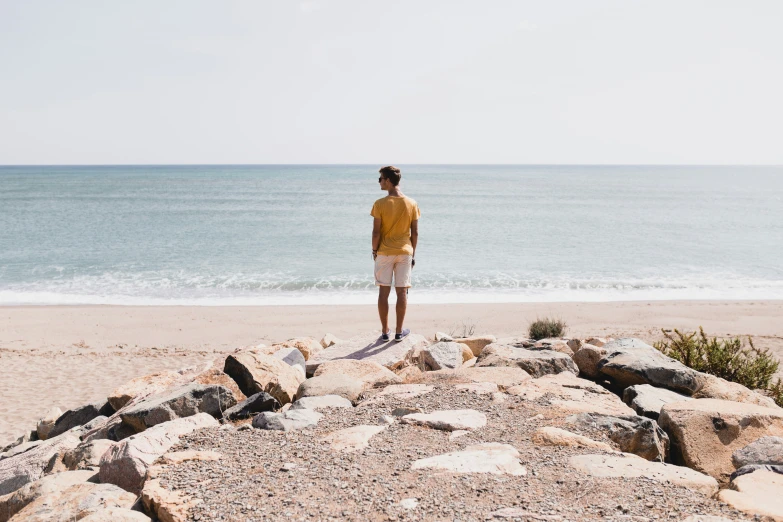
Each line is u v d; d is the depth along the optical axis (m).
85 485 3.82
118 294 22.98
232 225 45.66
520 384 5.70
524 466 3.69
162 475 3.63
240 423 5.14
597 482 3.42
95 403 7.57
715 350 8.70
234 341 16.16
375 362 6.70
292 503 3.21
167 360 14.02
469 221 49.16
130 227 44.28
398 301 7.40
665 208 64.81
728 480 3.99
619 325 17.38
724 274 26.95
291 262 29.47
